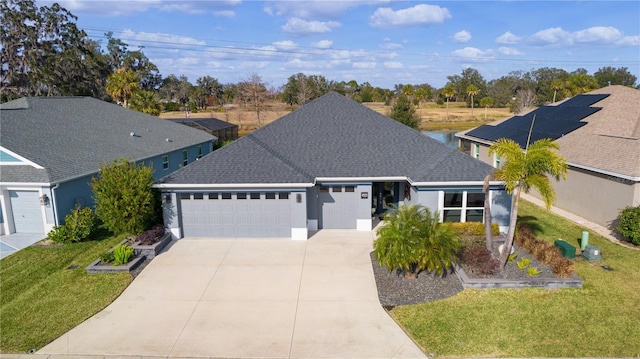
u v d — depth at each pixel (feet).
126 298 39.42
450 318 34.94
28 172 56.03
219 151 58.80
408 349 31.19
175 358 30.55
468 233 51.62
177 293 40.34
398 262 39.83
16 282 42.70
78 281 42.80
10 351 31.30
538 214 65.31
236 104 251.19
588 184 61.98
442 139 163.84
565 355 30.07
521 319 34.60
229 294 40.06
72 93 175.83
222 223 55.21
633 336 32.14
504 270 42.47
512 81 370.12
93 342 32.45
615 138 65.31
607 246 51.13
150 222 53.98
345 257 48.55
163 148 87.81
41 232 57.98
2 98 164.14
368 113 69.05
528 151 39.65
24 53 169.48
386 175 56.08
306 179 53.06
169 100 324.19
